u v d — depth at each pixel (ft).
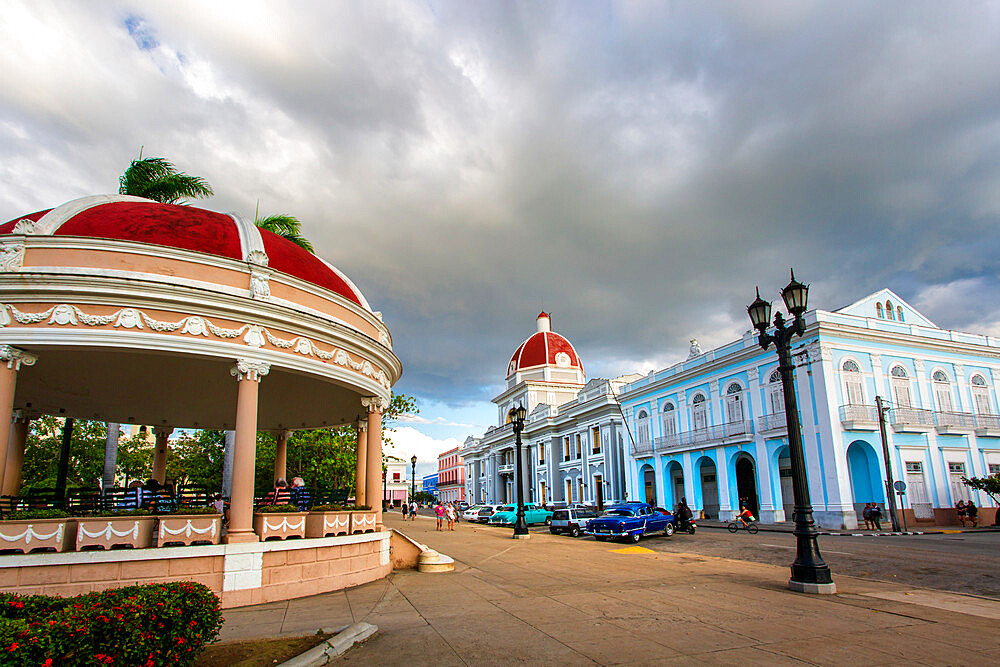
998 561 45.44
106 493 36.32
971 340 104.68
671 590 33.63
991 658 19.97
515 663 19.58
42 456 101.30
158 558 29.94
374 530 42.27
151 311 31.78
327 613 28.63
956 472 96.37
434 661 19.94
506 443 212.64
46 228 32.65
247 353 33.78
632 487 132.98
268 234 41.83
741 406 104.99
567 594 32.78
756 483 100.37
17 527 28.30
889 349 96.43
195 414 58.08
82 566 28.68
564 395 201.87
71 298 30.55
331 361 38.70
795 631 23.61
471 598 32.12
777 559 50.78
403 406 98.53
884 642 21.93
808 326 93.20
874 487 90.74
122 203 38.58
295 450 97.66
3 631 14.06
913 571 41.55
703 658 19.95
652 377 128.36
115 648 14.76
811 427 91.40
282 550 33.35
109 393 50.11
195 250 34.50
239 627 25.50
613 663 19.39
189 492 38.14
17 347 30.19
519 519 78.43
